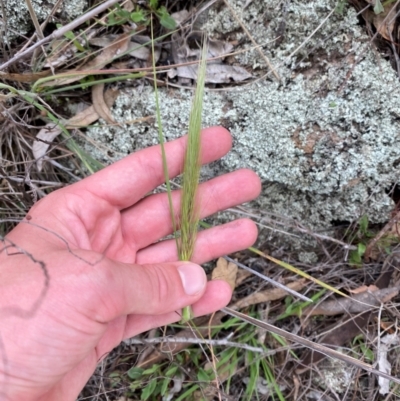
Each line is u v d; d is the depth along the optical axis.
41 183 0.27
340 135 0.25
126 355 0.28
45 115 0.26
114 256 0.25
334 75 0.25
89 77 0.26
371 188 0.26
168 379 0.27
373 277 0.28
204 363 0.28
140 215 0.25
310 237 0.28
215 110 0.26
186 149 0.22
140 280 0.20
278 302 0.29
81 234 0.23
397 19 0.25
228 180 0.25
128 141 0.27
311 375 0.27
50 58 0.25
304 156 0.26
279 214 0.28
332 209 0.27
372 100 0.25
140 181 0.24
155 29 0.26
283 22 0.25
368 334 0.27
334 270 0.28
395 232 0.27
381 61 0.25
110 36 0.26
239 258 0.29
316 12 0.24
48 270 0.19
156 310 0.21
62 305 0.18
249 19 0.25
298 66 0.25
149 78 0.26
